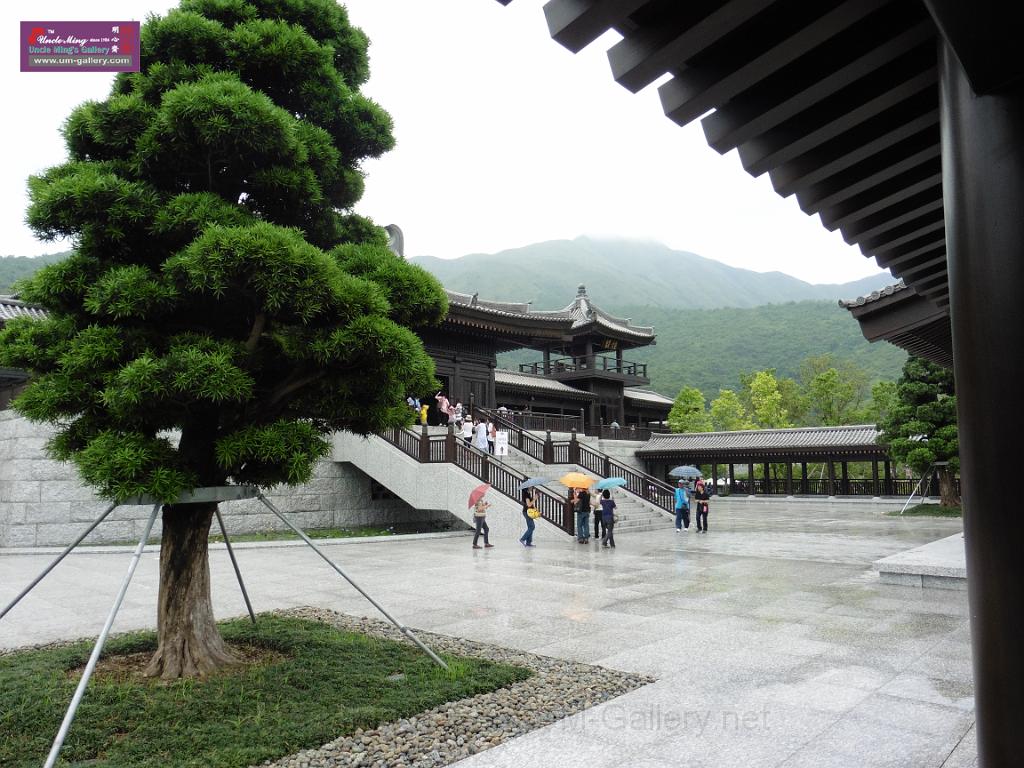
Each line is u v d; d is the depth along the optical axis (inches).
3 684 220.4
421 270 263.0
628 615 351.6
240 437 215.9
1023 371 76.2
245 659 254.5
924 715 200.7
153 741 174.2
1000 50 75.0
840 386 2126.0
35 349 220.4
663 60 103.0
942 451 1113.4
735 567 532.1
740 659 265.1
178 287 215.3
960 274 84.3
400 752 172.6
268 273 199.0
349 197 284.0
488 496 770.2
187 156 227.0
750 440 1585.9
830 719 198.5
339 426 257.8
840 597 398.0
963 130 84.8
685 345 5772.6
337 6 281.1
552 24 102.0
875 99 114.0
